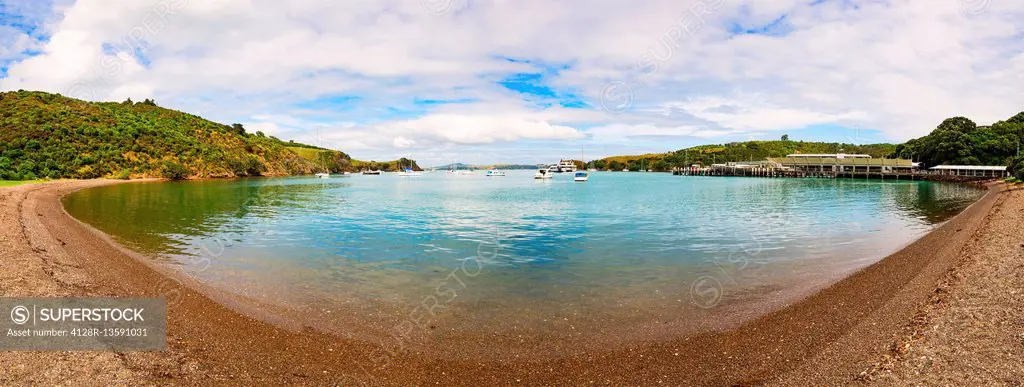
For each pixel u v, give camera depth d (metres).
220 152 147.12
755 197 63.38
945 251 19.33
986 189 71.81
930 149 124.06
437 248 24.64
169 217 38.03
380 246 25.27
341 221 36.78
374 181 148.25
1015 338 9.14
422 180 160.38
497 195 72.06
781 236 28.09
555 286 16.62
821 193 71.31
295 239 27.52
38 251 18.53
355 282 17.25
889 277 15.98
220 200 57.00
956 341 9.34
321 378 9.32
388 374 9.63
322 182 128.75
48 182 81.38
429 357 10.49
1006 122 124.25
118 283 15.20
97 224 32.44
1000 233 20.53
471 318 13.12
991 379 7.79
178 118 166.88
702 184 111.75
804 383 8.54
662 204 52.78
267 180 130.75
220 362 9.70
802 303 13.75
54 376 8.23
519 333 11.95
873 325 11.12
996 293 11.92
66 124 110.88
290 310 13.66
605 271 19.05
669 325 12.38
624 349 10.87
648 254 22.73
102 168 105.56
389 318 13.10
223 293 15.18
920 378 8.11
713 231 30.62
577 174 154.50
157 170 118.00
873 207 46.72
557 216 40.56
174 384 8.43
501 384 9.29
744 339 11.17
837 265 19.25
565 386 9.17
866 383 8.20
